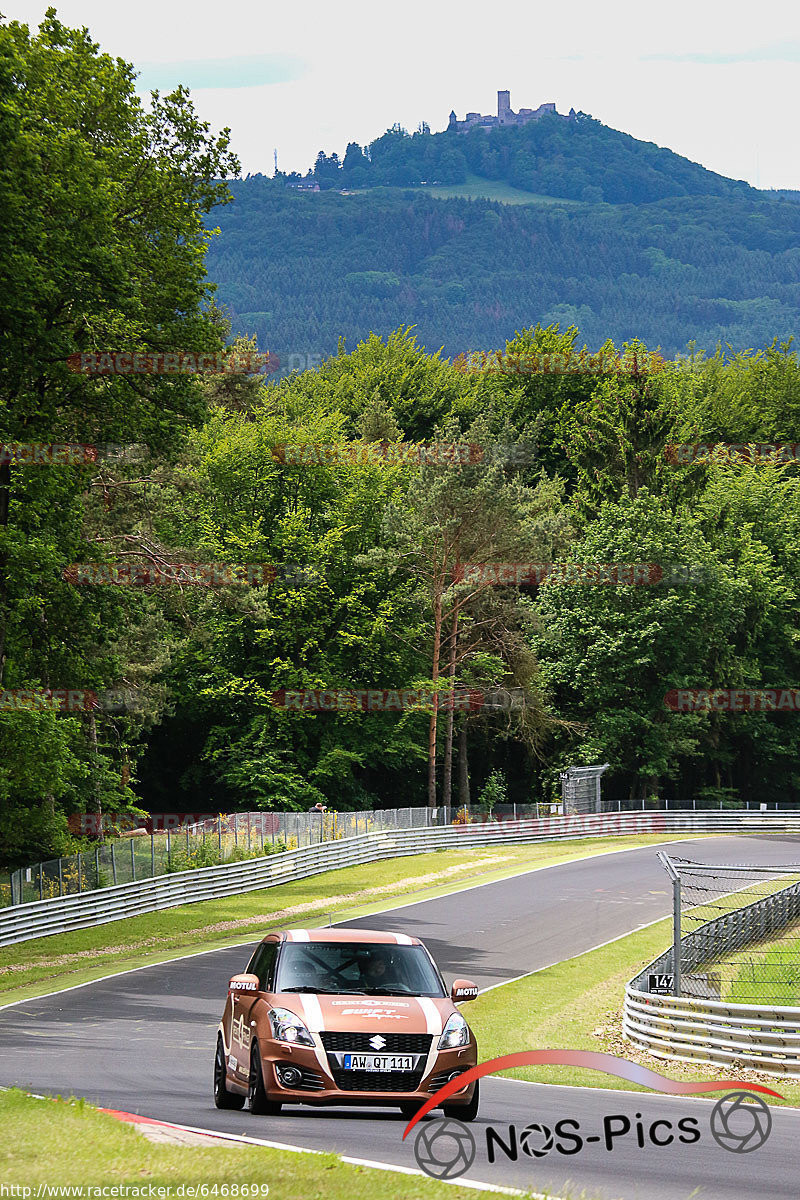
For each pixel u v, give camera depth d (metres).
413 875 144.88
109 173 98.25
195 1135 31.27
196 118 105.56
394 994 37.28
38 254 89.75
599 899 124.81
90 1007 71.81
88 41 103.31
